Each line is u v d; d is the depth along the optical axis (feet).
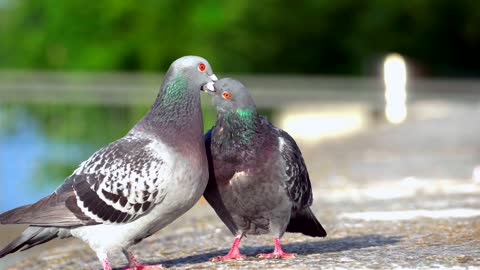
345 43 147.13
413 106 85.81
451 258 19.20
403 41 146.92
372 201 32.55
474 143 54.85
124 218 19.95
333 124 80.89
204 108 90.89
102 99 109.29
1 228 38.73
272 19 141.79
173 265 21.61
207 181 20.61
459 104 86.63
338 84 114.21
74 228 20.22
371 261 19.21
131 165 19.94
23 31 148.46
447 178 38.68
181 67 20.74
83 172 20.38
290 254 21.02
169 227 29.84
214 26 135.13
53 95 110.01
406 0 143.84
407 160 47.96
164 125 20.53
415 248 21.27
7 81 117.80
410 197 33.01
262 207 20.90
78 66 136.98
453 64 151.84
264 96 93.97
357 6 147.74
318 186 38.96
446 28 148.46
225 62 137.18
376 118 83.76
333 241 24.06
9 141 127.54
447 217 27.02
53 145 120.78
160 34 136.77
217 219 30.60
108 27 139.33
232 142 20.59
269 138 20.83
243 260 20.90
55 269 24.16
